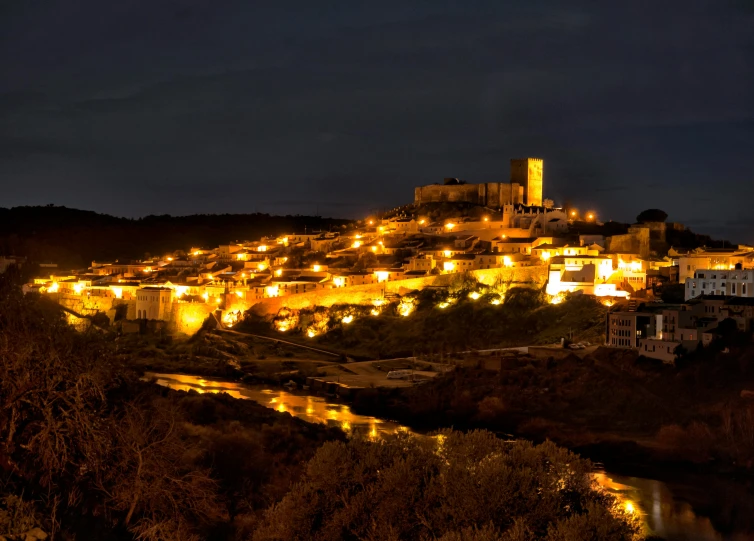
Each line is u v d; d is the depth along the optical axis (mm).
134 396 71125
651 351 168625
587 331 193375
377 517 57719
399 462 60031
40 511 51844
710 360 159500
